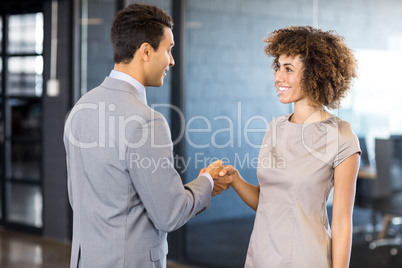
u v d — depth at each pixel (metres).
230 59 4.30
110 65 5.28
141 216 1.97
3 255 5.20
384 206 3.67
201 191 2.04
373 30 3.56
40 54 5.87
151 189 1.88
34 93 5.97
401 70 3.46
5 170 6.24
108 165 1.91
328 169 1.87
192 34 4.58
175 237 4.75
